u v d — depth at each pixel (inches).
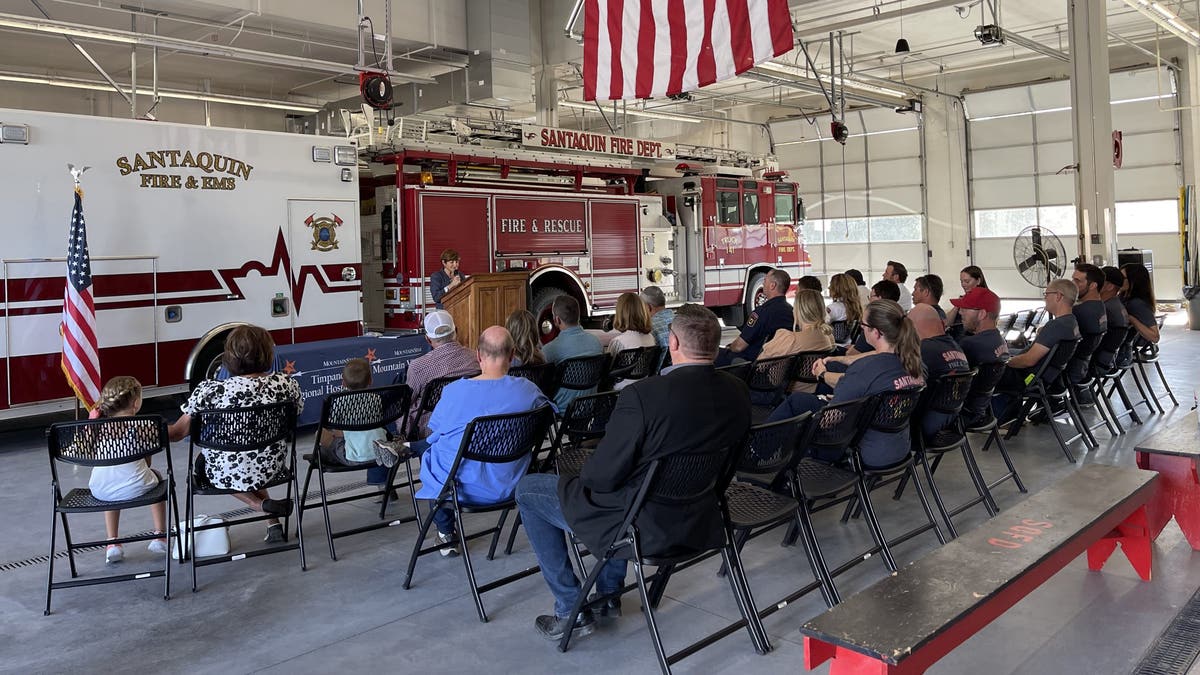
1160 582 157.2
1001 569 112.0
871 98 871.7
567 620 136.8
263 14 514.0
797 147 1037.8
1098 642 134.1
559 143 449.4
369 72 413.4
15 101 692.1
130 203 291.6
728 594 158.1
